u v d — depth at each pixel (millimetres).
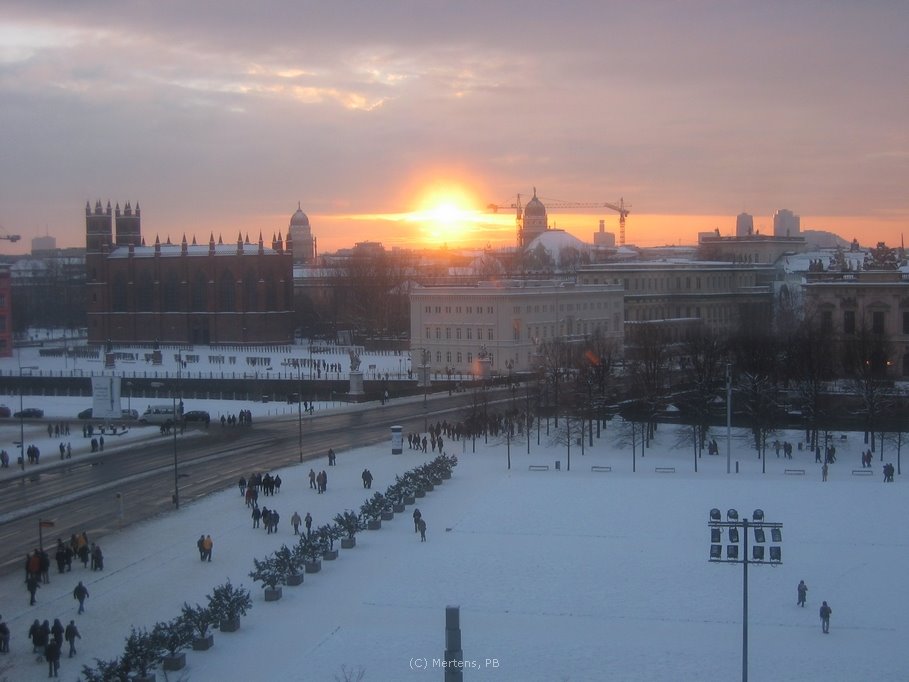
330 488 142750
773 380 190875
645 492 136125
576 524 120000
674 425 185125
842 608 90812
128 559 109688
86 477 154125
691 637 84438
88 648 84625
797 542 111000
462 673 74625
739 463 158375
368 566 105188
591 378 188875
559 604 92688
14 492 144500
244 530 120562
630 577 99750
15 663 81562
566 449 171875
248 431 197375
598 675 76812
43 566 101438
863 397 176500
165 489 144250
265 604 94062
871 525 117688
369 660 80000
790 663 78812
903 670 77500
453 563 105188
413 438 174625
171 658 78625
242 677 77188
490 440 180375
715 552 77250
